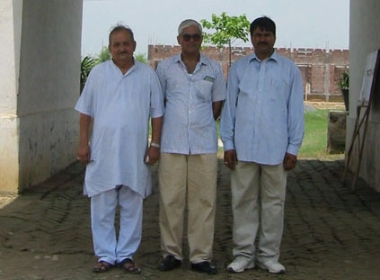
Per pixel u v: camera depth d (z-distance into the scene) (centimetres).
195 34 612
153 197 989
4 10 941
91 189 623
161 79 629
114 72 620
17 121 954
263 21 612
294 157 617
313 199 1001
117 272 630
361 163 1157
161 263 640
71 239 746
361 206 953
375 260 690
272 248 635
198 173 620
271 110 611
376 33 1065
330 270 656
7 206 893
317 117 2116
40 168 1066
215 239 757
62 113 1198
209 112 622
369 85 1056
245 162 617
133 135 616
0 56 945
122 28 620
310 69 2652
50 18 1100
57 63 1159
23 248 708
